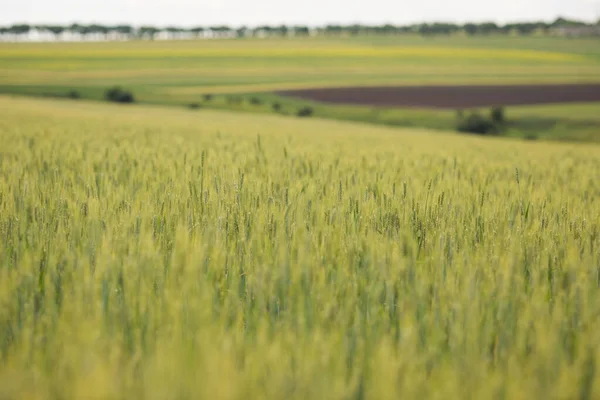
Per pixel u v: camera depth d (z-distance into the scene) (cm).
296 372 219
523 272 339
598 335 246
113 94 6862
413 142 1956
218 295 308
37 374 212
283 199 474
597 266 344
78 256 326
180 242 337
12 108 3541
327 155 968
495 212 484
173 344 230
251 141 1309
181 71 9938
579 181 801
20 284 294
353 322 278
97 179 606
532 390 208
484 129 5631
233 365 210
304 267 310
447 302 287
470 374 219
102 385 193
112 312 275
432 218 451
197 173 637
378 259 323
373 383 212
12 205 446
